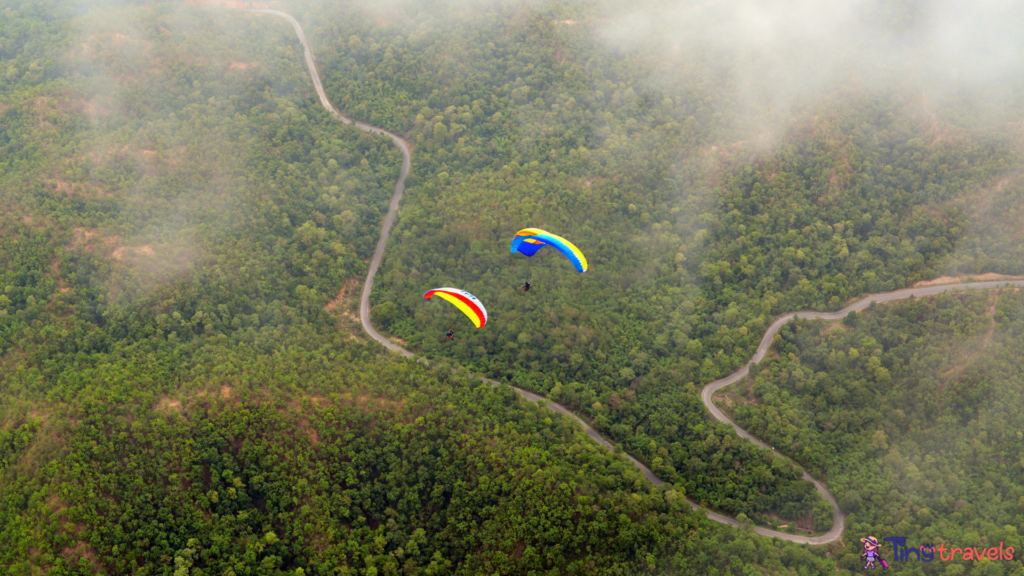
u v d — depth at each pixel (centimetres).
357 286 15688
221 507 10200
